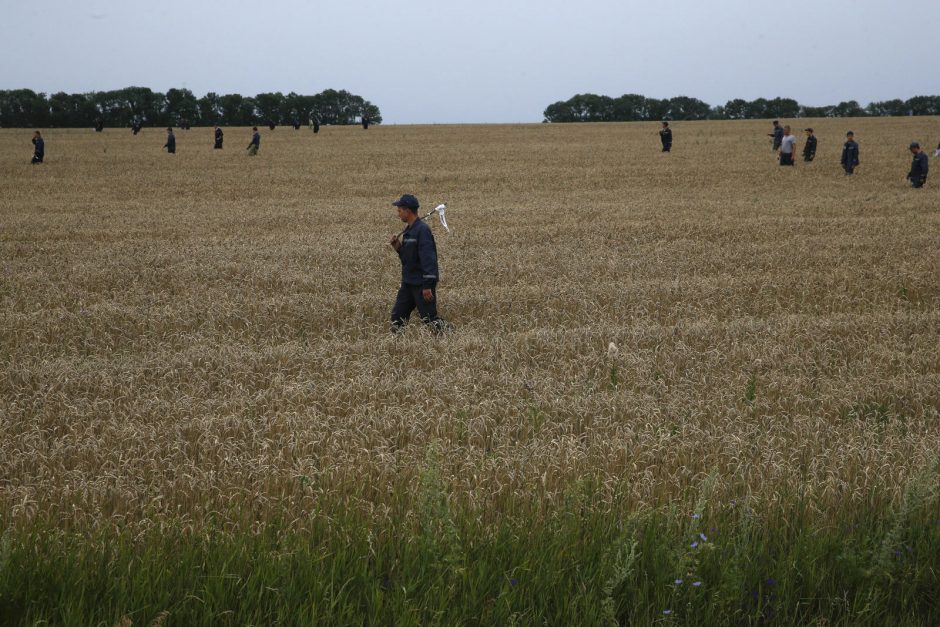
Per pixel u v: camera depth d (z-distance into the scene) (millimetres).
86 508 6629
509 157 52094
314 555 5645
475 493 6844
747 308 14602
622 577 5254
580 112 182250
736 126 89250
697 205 29359
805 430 8523
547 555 5766
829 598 5492
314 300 14445
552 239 21875
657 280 16688
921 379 10312
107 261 18375
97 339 12055
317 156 53625
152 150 60406
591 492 6883
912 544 6195
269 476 7145
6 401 9188
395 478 7207
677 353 11273
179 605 5125
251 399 9188
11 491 6867
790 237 22250
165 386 9633
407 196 12414
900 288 15977
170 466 7402
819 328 12867
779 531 6270
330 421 8656
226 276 16828
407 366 10688
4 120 143125
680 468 7473
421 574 5473
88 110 149125
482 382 9930
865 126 83875
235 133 85125
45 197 33250
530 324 13227
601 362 10828
